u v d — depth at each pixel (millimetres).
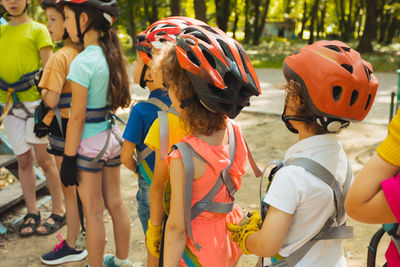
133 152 2320
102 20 2561
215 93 1492
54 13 2840
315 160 1455
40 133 3111
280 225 1424
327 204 1452
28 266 3221
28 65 3498
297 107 1453
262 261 1635
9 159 4062
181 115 1613
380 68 16234
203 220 1683
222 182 1687
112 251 3451
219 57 1483
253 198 4395
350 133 6629
